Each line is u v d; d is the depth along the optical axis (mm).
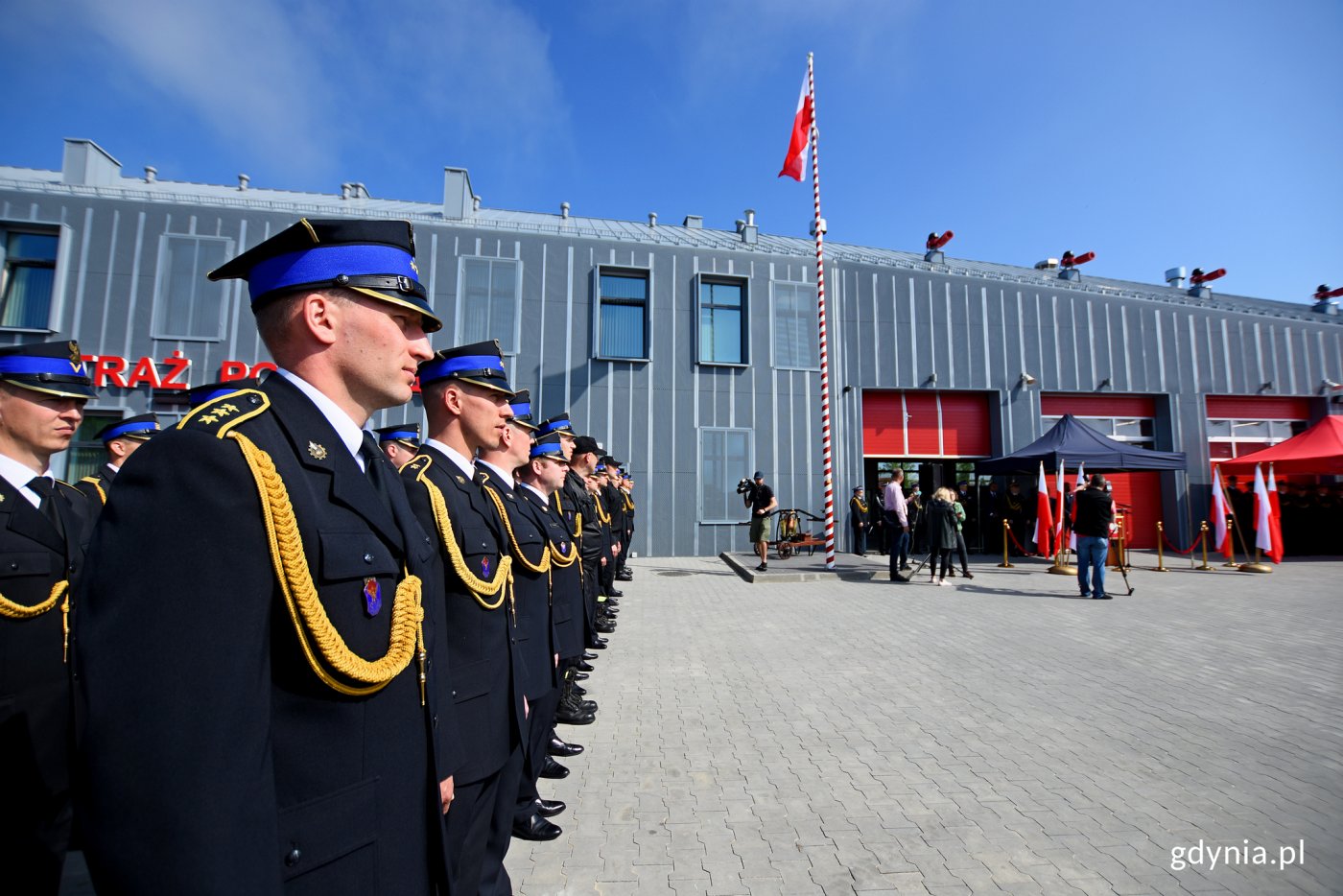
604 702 4969
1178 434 17844
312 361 1361
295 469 1198
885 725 4441
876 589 10492
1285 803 3295
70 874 2898
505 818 2514
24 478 2713
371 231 1413
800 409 16094
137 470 1022
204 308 13445
